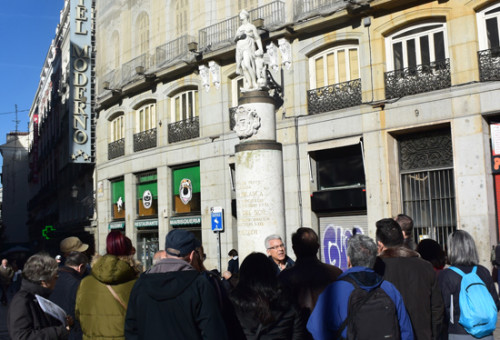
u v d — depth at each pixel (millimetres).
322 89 18359
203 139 21922
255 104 14672
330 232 18141
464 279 5012
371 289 4008
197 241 4211
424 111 15688
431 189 15953
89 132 29781
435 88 15727
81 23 30094
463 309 4938
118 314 4668
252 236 14242
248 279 4172
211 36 22078
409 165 16516
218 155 21312
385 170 16375
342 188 17500
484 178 14500
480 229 14461
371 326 3850
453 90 15164
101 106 28703
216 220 17812
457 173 14984
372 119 16734
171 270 3945
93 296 4734
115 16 28781
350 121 17297
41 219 50812
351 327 3908
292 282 5004
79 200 33406
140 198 25609
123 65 27141
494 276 8352
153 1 25641
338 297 4016
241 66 15133
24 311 4289
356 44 17828
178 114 23828
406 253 4926
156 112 24812
